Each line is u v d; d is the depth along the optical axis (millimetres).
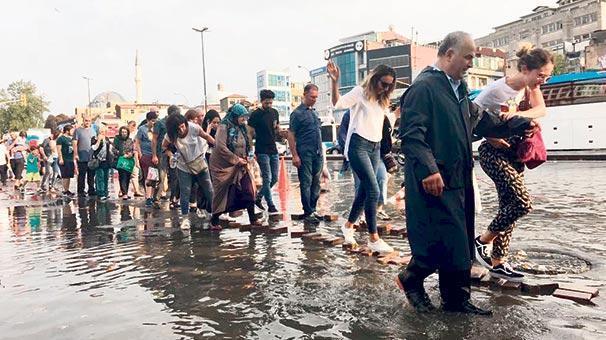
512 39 94000
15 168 17188
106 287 4422
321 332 3215
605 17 77812
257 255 5434
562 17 83625
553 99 23438
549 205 8523
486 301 3711
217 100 96000
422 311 3518
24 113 83062
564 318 3326
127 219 8695
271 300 3893
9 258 5750
